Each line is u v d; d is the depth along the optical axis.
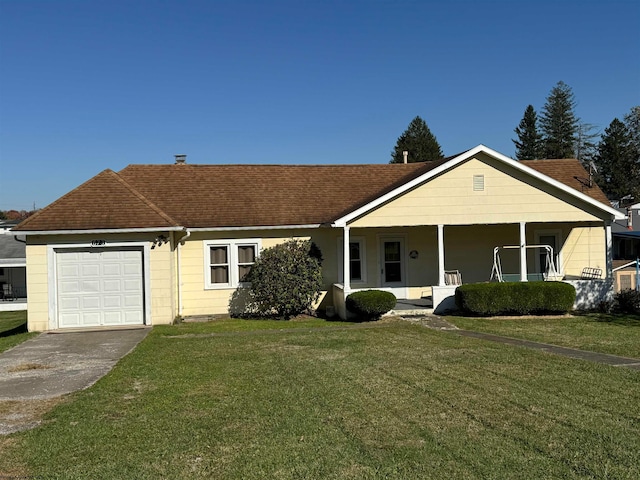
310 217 19.05
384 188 20.09
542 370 9.52
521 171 17.52
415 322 15.95
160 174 20.98
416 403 7.54
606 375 9.12
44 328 15.29
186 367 10.02
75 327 15.54
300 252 17.67
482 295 16.55
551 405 7.39
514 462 5.49
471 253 20.17
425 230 19.98
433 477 5.18
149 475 5.30
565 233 20.38
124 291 15.86
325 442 6.09
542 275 18.30
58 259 15.55
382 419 6.86
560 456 5.63
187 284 18.31
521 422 6.69
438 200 17.34
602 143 72.00
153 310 15.89
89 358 11.02
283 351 11.66
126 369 9.77
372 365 10.05
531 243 20.34
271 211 19.23
